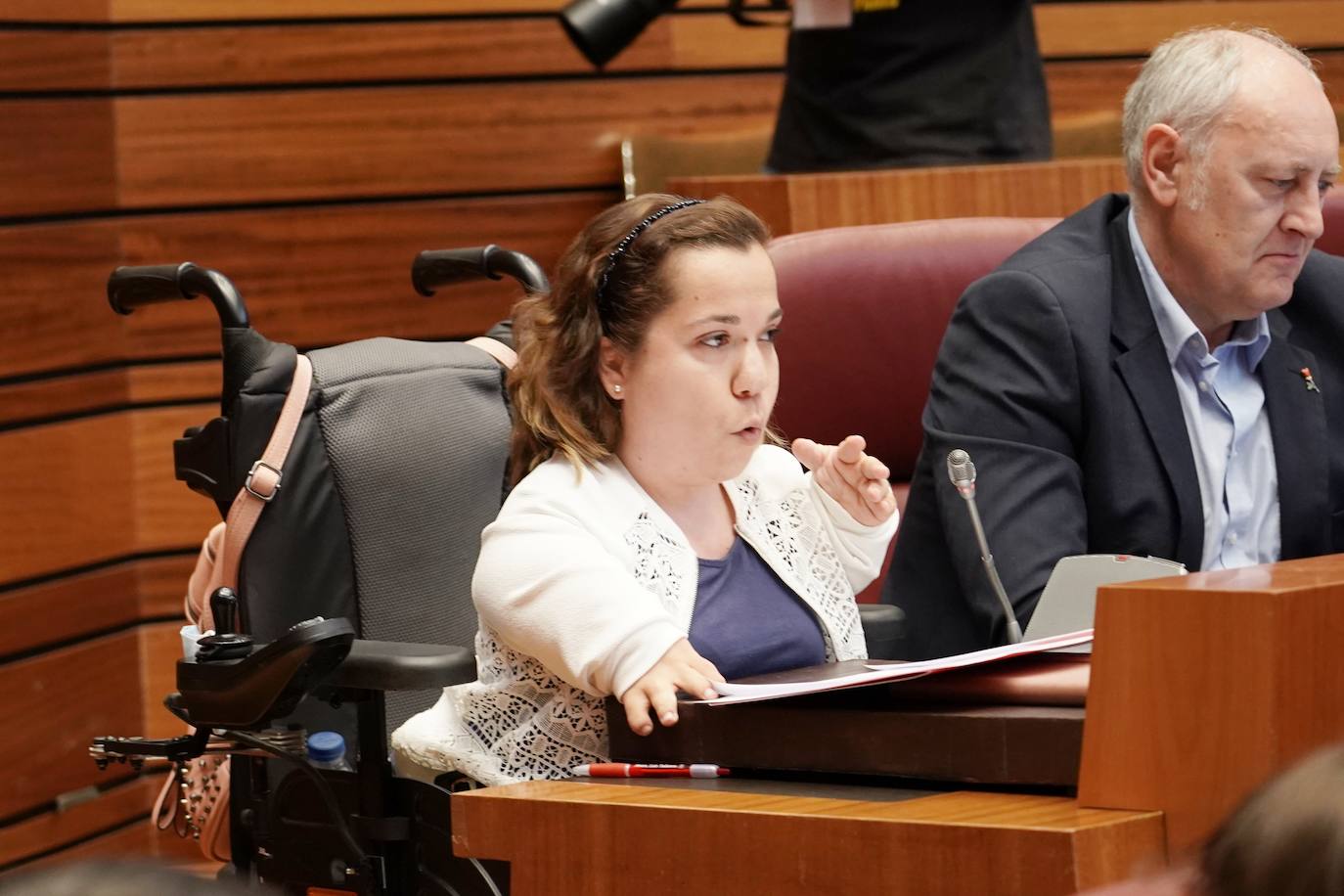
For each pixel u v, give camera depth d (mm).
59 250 11391
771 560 5277
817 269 8039
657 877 3701
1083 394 6586
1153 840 3299
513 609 4766
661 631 4523
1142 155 6738
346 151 12414
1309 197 6566
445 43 12633
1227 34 6789
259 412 6215
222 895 1544
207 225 12055
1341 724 3312
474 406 6727
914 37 9789
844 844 3439
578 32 9883
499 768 4945
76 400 11508
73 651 11359
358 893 5156
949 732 3803
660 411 4969
